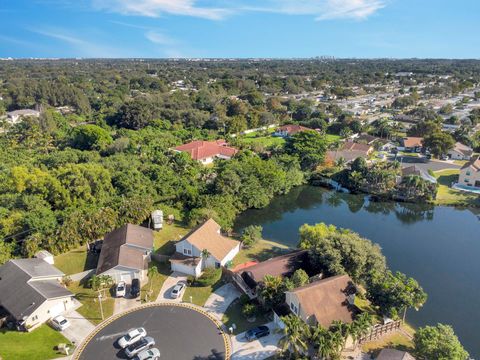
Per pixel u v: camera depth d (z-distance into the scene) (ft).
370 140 435.53
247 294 150.51
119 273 160.15
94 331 134.62
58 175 227.20
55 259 180.55
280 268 161.07
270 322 139.64
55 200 215.51
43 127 405.59
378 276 145.69
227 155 349.41
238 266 174.40
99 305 148.46
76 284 161.79
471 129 465.06
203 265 174.70
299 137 351.46
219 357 123.13
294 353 112.57
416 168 313.73
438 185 304.09
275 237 223.30
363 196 294.87
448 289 172.65
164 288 160.15
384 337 133.49
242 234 214.07
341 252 157.48
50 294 140.97
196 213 216.13
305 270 162.50
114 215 204.13
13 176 215.72
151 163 295.28
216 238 186.19
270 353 124.47
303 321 124.06
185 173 276.62
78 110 575.79
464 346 136.36
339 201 290.97
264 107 581.94
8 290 144.87
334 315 129.70
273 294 139.85
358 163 310.65
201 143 364.17
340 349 118.11
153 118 482.28
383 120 503.20
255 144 381.40
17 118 509.76
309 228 193.47
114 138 407.03
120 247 171.53
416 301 134.10
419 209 275.18
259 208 266.98
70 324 137.90
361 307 147.54
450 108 605.73
